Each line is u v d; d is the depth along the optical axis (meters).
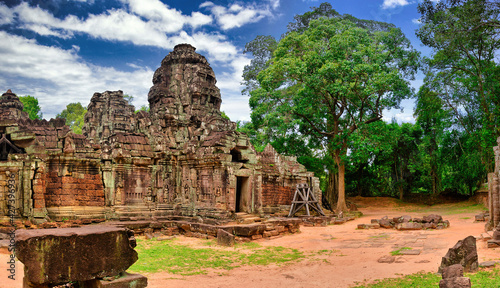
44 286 8.39
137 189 26.44
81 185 24.28
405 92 38.84
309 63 38.78
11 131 22.38
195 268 15.65
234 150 29.09
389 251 17.81
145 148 27.23
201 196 27.42
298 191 33.72
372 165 58.03
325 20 42.50
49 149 23.70
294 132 45.12
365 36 39.81
